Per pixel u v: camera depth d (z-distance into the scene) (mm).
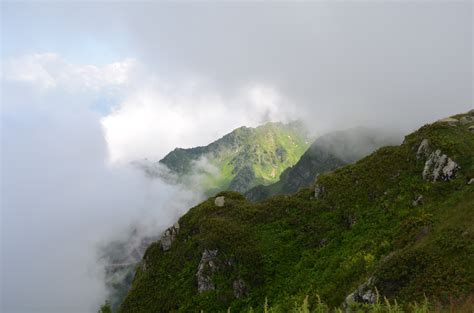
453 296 33219
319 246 65688
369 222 61188
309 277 59469
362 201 66312
